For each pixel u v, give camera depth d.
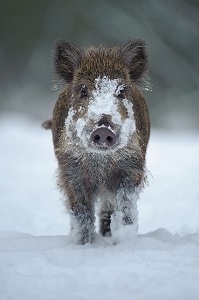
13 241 11.55
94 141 10.38
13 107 52.59
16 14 56.06
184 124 51.00
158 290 7.74
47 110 51.66
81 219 11.93
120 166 11.85
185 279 8.23
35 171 23.56
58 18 55.53
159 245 10.66
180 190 19.23
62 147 12.00
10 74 54.53
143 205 17.48
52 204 17.86
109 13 54.81
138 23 54.84
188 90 53.69
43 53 54.75
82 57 12.09
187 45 54.84
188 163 25.03
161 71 53.69
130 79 12.28
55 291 8.04
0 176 22.36
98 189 12.20
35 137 33.56
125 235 11.63
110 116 10.57
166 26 55.00
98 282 8.31
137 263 9.30
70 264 9.55
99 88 11.25
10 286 8.25
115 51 12.01
